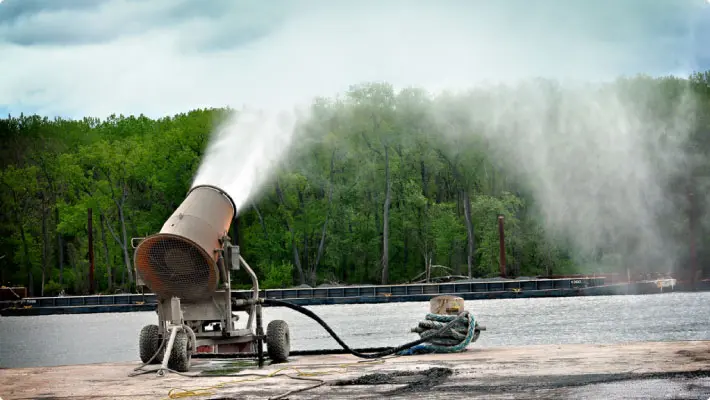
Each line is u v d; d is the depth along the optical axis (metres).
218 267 16.22
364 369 14.37
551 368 13.11
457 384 12.02
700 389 10.84
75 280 103.75
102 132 125.94
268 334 16.75
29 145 111.56
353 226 102.62
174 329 15.37
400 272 103.50
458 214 105.75
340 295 86.81
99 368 16.36
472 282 86.19
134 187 104.56
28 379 14.74
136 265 16.12
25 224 104.38
